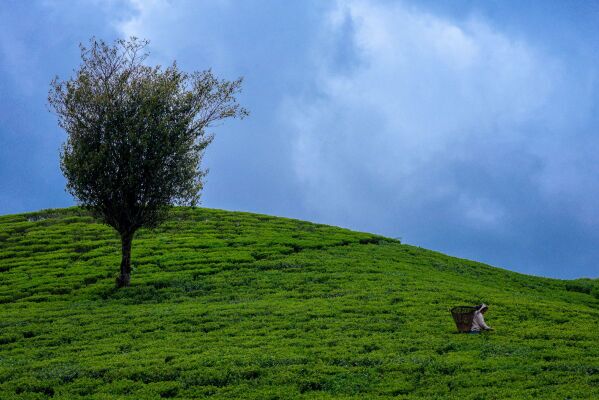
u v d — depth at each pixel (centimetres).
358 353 2381
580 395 1920
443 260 5112
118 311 3266
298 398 1986
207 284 3841
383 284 3706
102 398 2017
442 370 2188
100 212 3912
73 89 3875
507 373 2127
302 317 2927
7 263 4569
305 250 4844
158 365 2283
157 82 4028
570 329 2781
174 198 4016
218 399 1995
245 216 6209
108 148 3847
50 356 2528
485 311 2858
